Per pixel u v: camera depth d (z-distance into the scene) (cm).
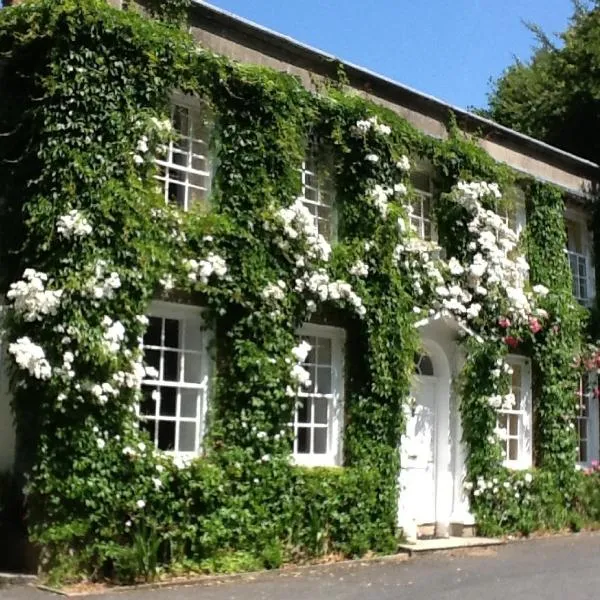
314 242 1216
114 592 938
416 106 1505
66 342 994
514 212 1655
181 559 1045
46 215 1022
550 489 1590
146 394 1093
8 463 1029
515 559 1246
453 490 1458
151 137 1088
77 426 995
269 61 1297
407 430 1385
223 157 1181
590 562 1214
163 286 1083
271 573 1088
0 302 1055
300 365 1205
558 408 1634
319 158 1314
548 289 1656
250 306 1154
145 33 1102
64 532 970
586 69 2238
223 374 1141
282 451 1164
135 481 1018
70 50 1050
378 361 1296
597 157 2262
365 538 1241
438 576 1080
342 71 1374
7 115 1088
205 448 1113
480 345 1466
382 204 1323
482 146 1625
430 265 1398
